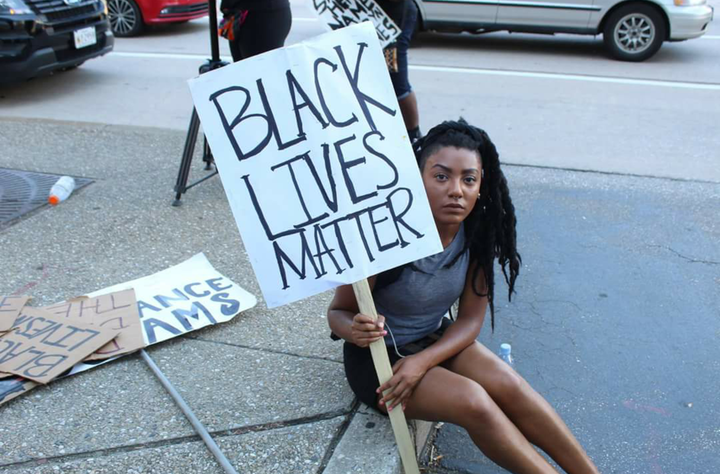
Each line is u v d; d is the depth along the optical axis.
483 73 8.16
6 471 2.21
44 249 3.77
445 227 2.25
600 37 10.45
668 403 2.85
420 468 2.50
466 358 2.28
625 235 4.27
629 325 3.37
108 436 2.38
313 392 2.62
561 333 3.31
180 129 6.09
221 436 2.39
